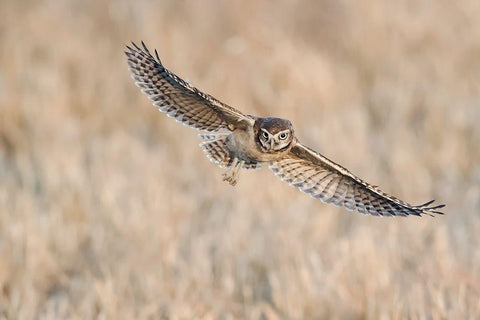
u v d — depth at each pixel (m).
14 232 11.00
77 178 13.04
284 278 10.34
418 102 16.78
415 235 11.51
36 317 9.84
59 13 20.12
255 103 16.66
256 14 19.25
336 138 14.92
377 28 19.34
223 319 9.77
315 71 17.19
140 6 19.95
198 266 10.52
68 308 9.85
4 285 10.27
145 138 15.80
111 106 16.33
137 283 10.34
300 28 19.89
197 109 6.97
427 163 14.44
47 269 10.71
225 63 17.80
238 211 12.24
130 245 11.16
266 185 12.95
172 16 19.97
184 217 12.21
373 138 15.65
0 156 14.69
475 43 19.08
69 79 17.52
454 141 14.66
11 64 17.20
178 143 15.20
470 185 13.76
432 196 13.48
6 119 15.27
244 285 10.30
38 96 16.22
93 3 20.27
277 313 9.76
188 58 18.39
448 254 10.66
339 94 17.16
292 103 16.33
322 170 7.44
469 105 16.56
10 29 19.08
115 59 18.31
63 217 12.01
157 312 9.68
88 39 19.12
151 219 11.75
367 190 7.40
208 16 19.42
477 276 10.04
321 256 10.93
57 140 14.83
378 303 9.40
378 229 11.93
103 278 10.52
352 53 19.11
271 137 6.85
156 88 6.97
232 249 11.12
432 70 18.20
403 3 20.70
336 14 19.94
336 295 9.71
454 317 9.10
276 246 11.21
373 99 17.09
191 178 13.90
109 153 14.40
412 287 9.67
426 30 19.58
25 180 13.49
